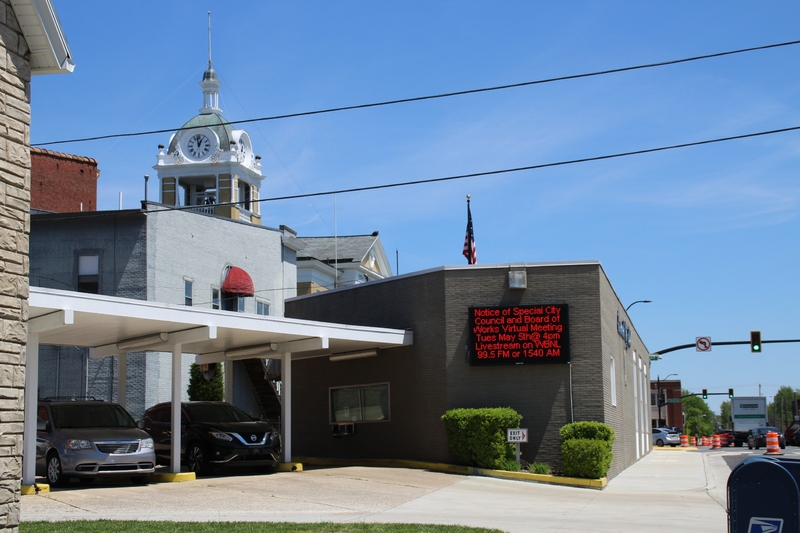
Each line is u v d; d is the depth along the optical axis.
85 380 32.56
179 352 19.95
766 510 9.46
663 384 122.94
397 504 16.77
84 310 16.59
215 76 64.06
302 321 21.53
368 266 59.66
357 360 26.66
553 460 22.89
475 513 15.84
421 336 24.81
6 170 9.62
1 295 9.42
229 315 19.58
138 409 32.22
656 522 14.91
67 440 17.83
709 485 22.69
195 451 21.09
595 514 15.98
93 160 44.34
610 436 22.28
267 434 21.33
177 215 34.81
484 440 22.41
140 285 32.66
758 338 42.91
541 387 23.28
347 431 26.41
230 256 38.41
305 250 58.22
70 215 33.28
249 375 36.38
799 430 56.22
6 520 9.27
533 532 13.52
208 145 61.34
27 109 10.02
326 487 18.69
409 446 24.77
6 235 9.55
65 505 15.20
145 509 15.08
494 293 23.97
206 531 12.34
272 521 14.03
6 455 9.33
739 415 64.69
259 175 63.88
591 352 23.20
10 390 9.45
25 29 10.01
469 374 23.77
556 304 23.45
